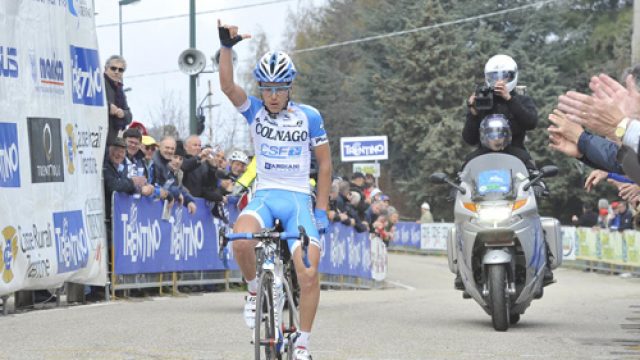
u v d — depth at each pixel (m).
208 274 15.11
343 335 9.47
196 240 14.80
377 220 22.66
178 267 14.34
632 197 8.73
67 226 11.66
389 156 59.06
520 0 58.31
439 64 56.03
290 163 7.32
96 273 12.35
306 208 7.28
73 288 12.43
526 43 57.19
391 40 58.25
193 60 25.22
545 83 54.88
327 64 66.25
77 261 11.87
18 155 10.73
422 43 56.53
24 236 10.76
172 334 9.23
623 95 4.80
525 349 8.54
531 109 11.02
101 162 12.55
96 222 12.40
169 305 12.32
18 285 10.67
